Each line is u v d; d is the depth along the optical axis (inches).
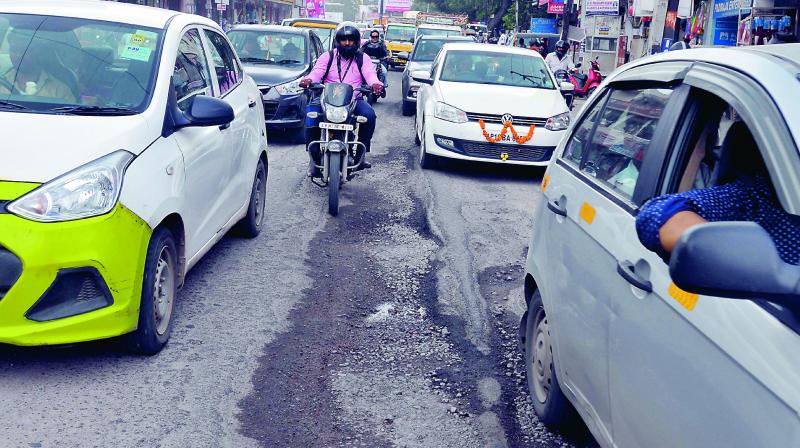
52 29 219.8
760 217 99.9
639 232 96.0
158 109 205.6
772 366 84.9
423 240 316.5
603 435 129.4
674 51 142.3
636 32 1180.5
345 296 247.8
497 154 446.0
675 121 125.0
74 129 186.1
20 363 183.9
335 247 300.0
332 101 347.9
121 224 175.5
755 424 85.4
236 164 266.7
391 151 526.6
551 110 454.3
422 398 183.2
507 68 502.9
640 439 113.0
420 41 823.1
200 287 244.4
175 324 213.6
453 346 214.7
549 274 162.7
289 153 494.9
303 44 595.2
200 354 196.1
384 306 241.9
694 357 99.4
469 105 448.5
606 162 149.7
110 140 185.2
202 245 231.6
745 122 101.3
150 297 186.4
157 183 191.3
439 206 369.1
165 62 219.0
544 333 169.8
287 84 527.8
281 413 171.5
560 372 153.7
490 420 173.8
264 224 323.9
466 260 289.1
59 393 171.3
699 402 96.7
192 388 178.2
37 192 167.9
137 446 153.1
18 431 155.2
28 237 164.7
